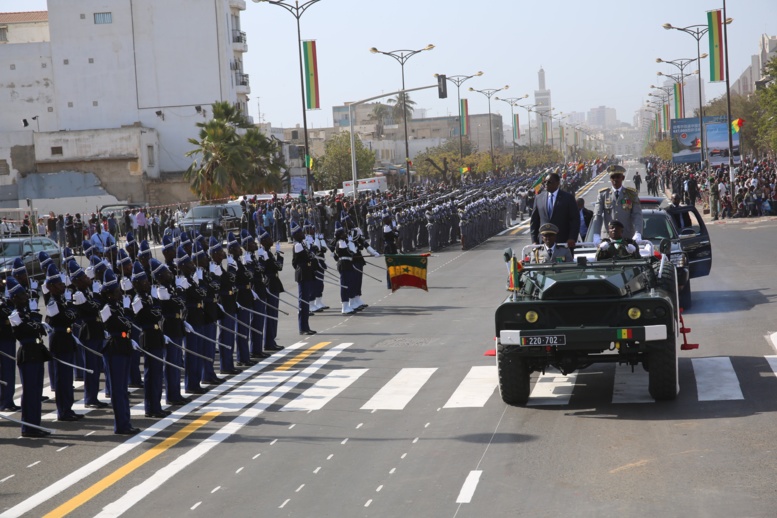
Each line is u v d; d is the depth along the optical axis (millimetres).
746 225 39844
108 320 11023
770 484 7680
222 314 14141
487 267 29344
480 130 159500
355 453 9500
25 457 10195
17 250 28312
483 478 8336
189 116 69500
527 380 10984
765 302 17969
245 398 12633
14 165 65000
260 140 58406
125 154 64750
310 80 45188
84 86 69812
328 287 26625
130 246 18594
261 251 16469
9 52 70250
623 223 13930
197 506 8070
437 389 12352
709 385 11445
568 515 7246
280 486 8508
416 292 23922
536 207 13539
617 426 9844
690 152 71938
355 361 14828
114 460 9859
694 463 8391
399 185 95062
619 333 10344
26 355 11125
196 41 69250
